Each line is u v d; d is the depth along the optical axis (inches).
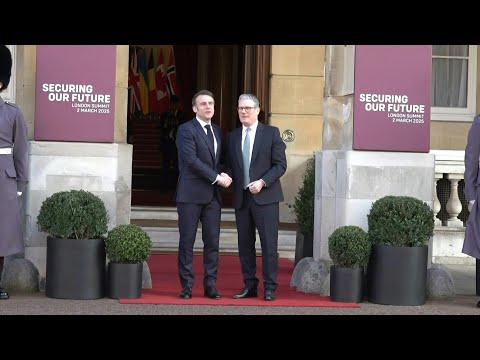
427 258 320.5
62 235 306.3
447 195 457.4
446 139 511.5
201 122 315.6
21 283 317.7
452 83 512.4
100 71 327.6
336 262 317.1
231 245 466.3
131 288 308.5
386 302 312.5
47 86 325.1
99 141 328.2
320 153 355.6
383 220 315.9
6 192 307.6
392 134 336.5
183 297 311.7
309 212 383.6
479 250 321.7
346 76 350.0
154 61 739.4
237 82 655.8
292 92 537.3
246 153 315.6
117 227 312.3
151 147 730.2
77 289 305.9
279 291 341.1
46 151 325.4
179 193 313.7
